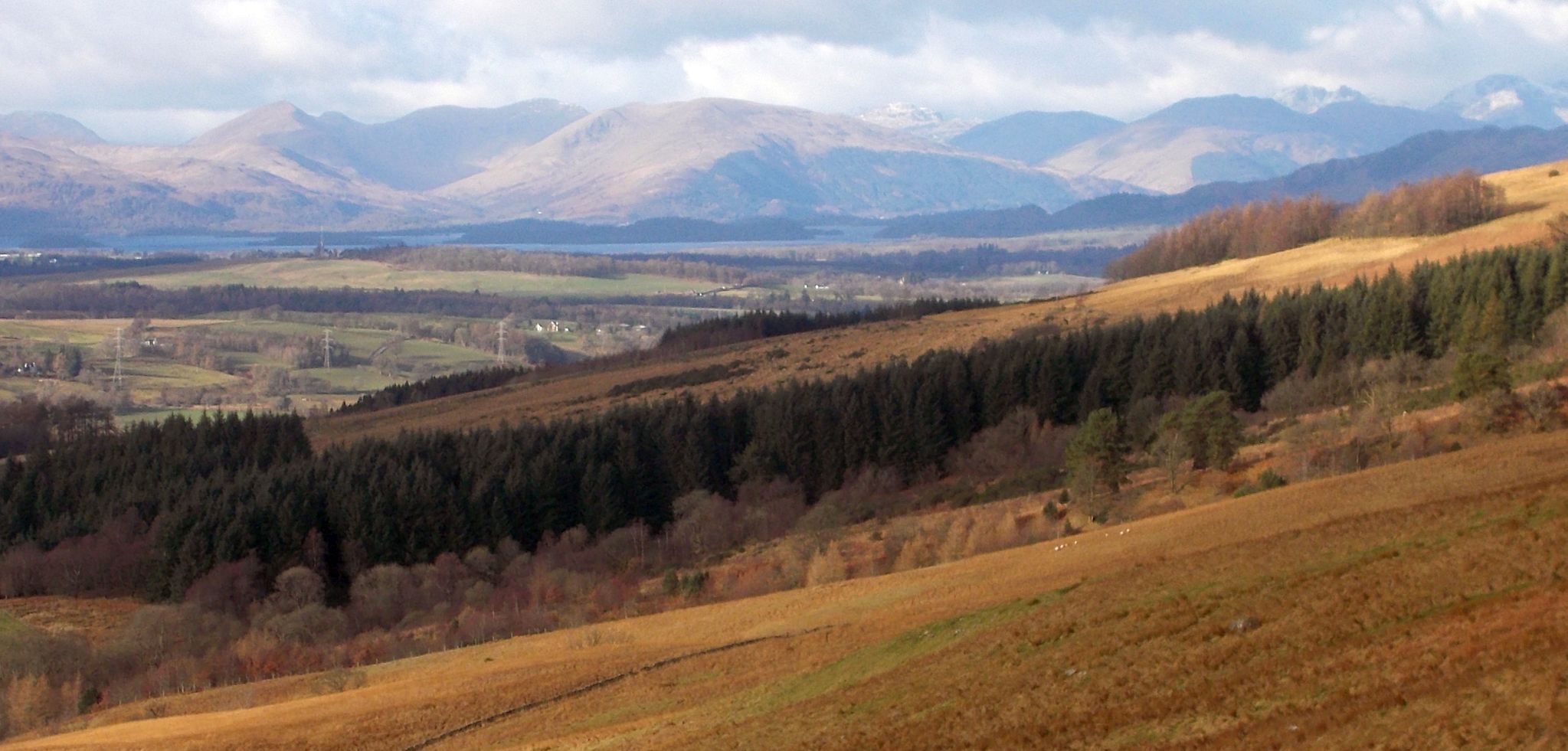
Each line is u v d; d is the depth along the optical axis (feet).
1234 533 207.72
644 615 306.55
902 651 180.34
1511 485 175.42
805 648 211.00
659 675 217.77
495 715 211.20
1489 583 119.96
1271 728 100.12
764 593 316.60
